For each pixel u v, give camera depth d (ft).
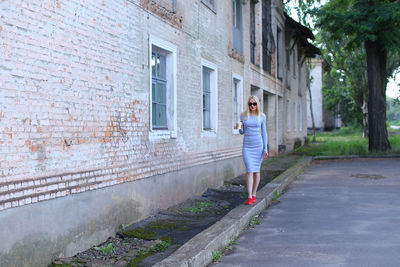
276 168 46.55
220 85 34.94
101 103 17.70
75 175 15.83
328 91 156.25
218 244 15.79
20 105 13.23
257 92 50.19
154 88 23.72
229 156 37.17
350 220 20.58
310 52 92.53
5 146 12.59
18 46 13.16
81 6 16.40
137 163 20.62
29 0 13.64
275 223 20.52
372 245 16.05
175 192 25.27
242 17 42.63
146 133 21.63
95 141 17.20
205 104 32.78
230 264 14.42
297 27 72.90
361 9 57.82
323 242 16.71
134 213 20.26
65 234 15.15
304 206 24.75
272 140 60.70
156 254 15.71
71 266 14.03
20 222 13.01
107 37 18.20
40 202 13.89
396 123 458.91
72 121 15.75
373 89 62.18
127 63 19.86
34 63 13.85
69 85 15.62
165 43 24.12
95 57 17.31
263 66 53.11
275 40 60.23
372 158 55.83
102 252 15.98
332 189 31.17
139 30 21.06
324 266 13.75
